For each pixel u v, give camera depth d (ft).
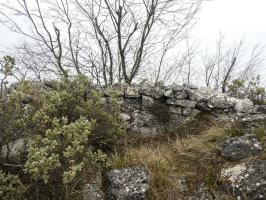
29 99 16.25
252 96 21.17
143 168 13.99
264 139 14.87
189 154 15.29
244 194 12.35
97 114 15.85
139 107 19.04
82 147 11.34
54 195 11.67
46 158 11.30
